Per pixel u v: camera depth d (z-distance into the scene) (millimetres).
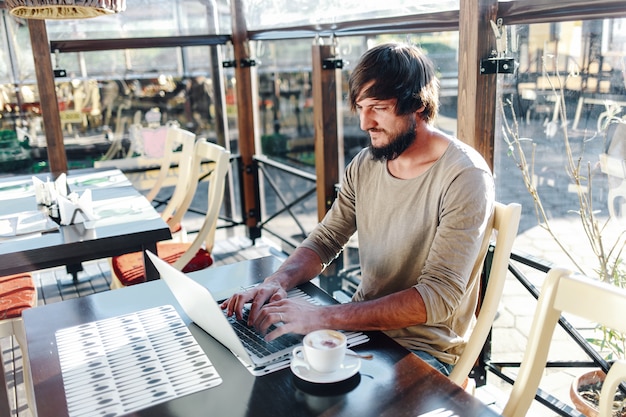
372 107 1463
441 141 1502
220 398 1067
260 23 3809
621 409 1735
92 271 3961
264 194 4328
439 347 1518
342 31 2943
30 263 2027
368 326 1320
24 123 3715
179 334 1331
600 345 1912
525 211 2111
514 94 2051
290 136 3836
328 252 1732
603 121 1783
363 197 1650
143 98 4004
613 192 1796
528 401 1118
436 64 2502
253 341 1283
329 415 1006
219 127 4328
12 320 2188
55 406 1060
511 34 2008
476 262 1515
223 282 1630
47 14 2248
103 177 3242
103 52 3812
